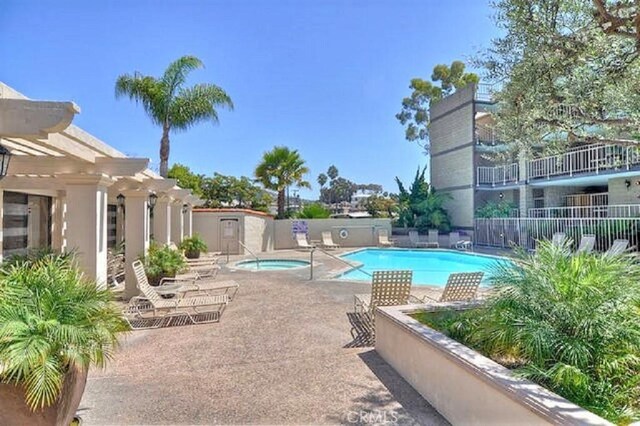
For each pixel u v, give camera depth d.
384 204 38.50
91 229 7.03
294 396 4.16
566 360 3.26
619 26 3.93
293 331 6.52
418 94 37.22
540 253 4.33
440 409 3.77
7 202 9.14
